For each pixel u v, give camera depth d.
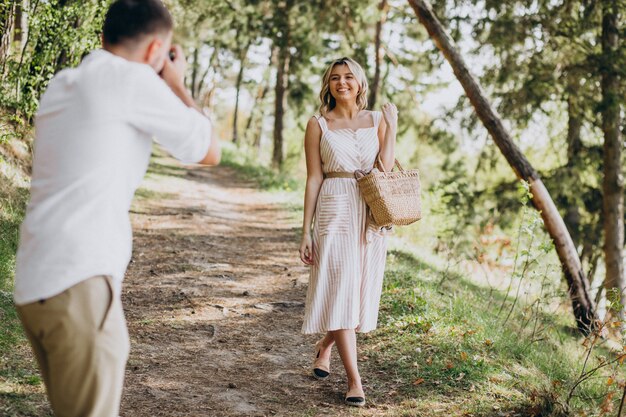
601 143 14.61
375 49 19.16
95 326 2.11
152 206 11.27
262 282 7.31
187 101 2.41
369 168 4.06
